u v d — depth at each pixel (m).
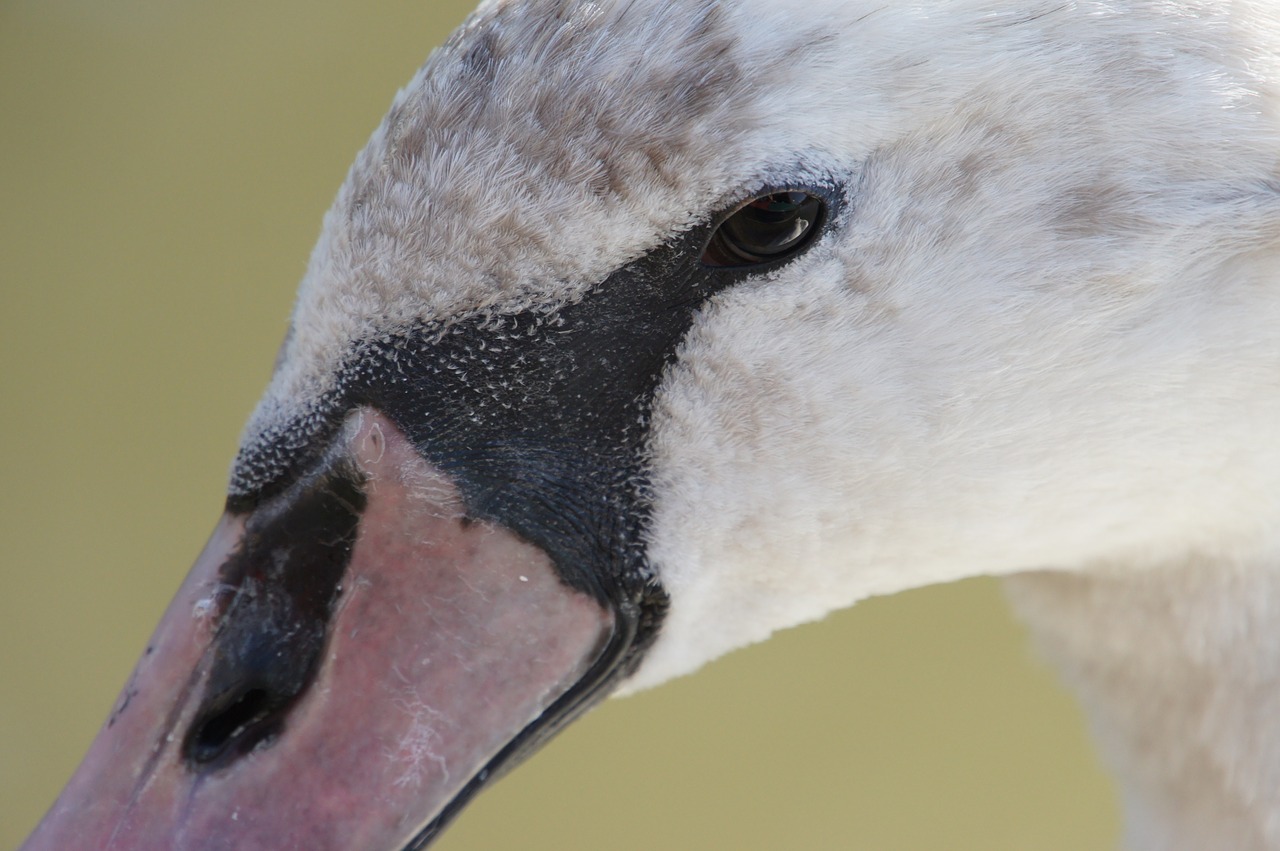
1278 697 1.54
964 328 1.51
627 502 1.52
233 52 2.30
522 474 1.52
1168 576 1.54
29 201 2.30
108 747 1.51
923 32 1.50
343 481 1.51
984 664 1.93
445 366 1.51
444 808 1.51
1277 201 1.51
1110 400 1.51
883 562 1.52
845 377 1.51
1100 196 1.51
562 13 1.51
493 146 1.51
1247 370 1.51
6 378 2.22
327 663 1.51
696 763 1.92
